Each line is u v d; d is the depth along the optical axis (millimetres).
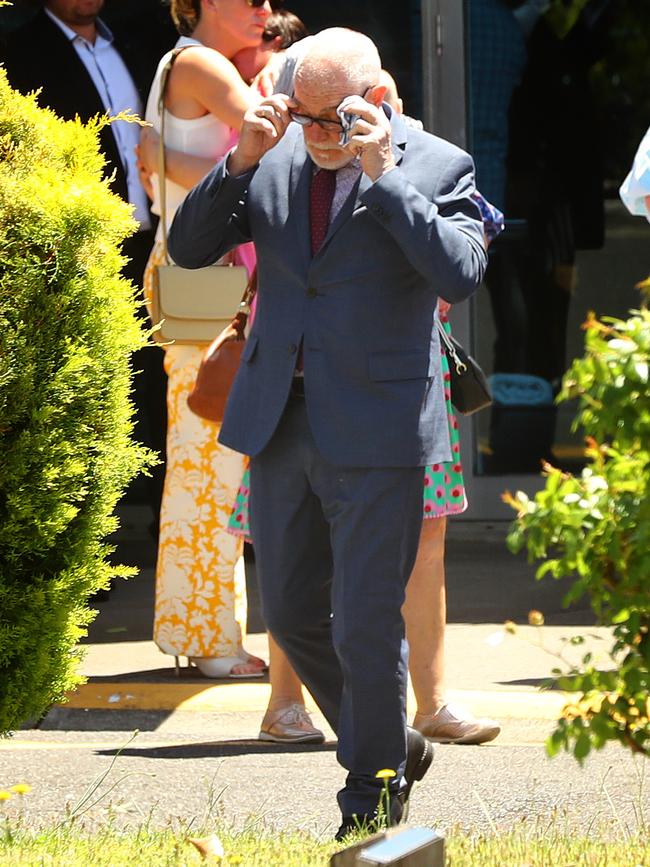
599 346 11750
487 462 34188
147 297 21562
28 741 19234
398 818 14305
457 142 33625
